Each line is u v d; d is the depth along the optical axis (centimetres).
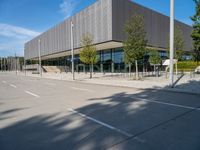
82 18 4100
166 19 4600
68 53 5397
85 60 2838
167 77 2602
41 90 1534
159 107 848
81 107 870
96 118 687
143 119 668
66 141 489
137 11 3750
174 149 434
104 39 3475
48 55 6091
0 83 2347
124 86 1720
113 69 4250
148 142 475
